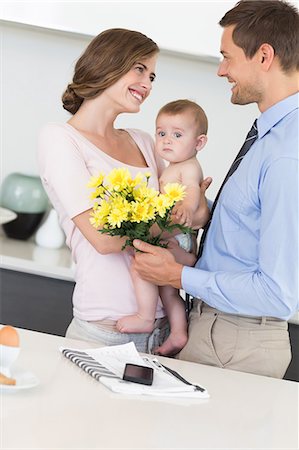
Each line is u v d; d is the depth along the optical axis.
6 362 1.91
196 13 3.86
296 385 2.30
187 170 2.79
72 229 2.73
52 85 4.33
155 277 2.54
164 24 3.88
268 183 2.36
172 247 2.69
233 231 2.48
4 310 3.91
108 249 2.59
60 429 1.72
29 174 4.39
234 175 2.49
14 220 4.26
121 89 2.66
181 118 2.77
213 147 4.29
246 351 2.49
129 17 3.88
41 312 3.90
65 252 4.16
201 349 2.54
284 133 2.40
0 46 4.30
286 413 2.04
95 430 1.75
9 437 1.65
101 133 2.73
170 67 4.23
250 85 2.50
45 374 2.05
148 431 1.79
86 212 2.59
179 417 1.90
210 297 2.46
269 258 2.34
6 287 3.90
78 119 2.72
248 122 4.27
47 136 2.65
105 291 2.68
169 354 2.72
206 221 2.79
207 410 1.98
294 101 2.44
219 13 3.85
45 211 4.32
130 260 2.70
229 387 2.20
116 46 2.64
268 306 2.38
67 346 2.34
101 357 2.22
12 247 4.14
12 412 1.78
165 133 2.80
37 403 1.85
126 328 2.66
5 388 1.87
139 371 2.06
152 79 2.74
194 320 2.61
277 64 2.46
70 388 1.98
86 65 2.67
